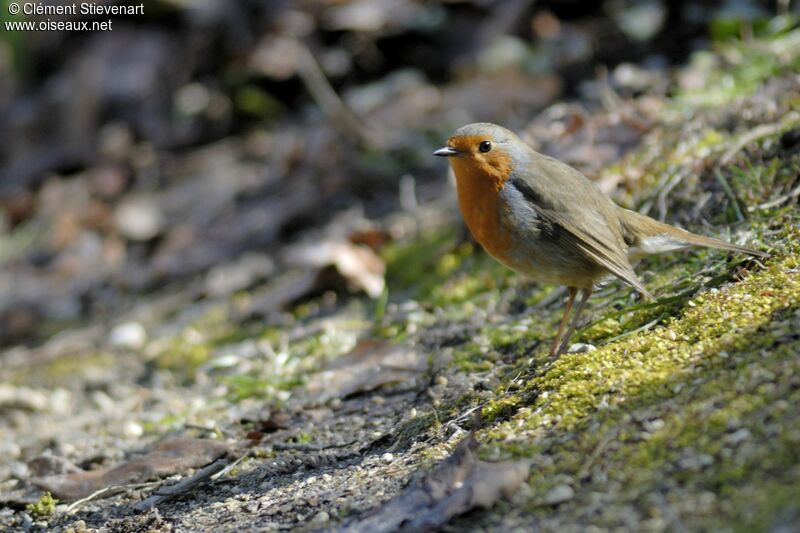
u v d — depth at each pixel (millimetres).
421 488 5504
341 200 13828
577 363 6512
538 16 15055
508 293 9297
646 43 13562
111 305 13875
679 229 7375
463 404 7023
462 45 15602
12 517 7180
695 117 10039
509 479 5203
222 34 16828
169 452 7559
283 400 8586
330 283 11391
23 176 17172
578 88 13547
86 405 10531
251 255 13625
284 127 16125
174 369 10969
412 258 11359
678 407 5426
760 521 4305
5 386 11266
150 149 16766
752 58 11016
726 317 6297
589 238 7207
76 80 17719
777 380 5301
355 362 8836
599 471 5145
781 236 7441
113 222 15438
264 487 6672
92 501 7207
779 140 8773
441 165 13711
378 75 16016
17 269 15461
